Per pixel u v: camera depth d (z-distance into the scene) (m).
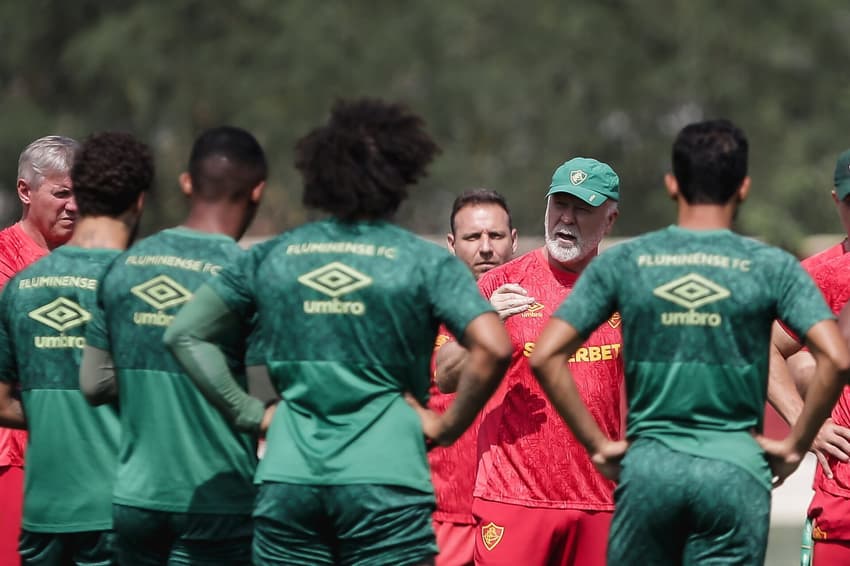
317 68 115.06
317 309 17.22
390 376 17.31
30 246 23.89
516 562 22.92
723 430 17.33
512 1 120.56
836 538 22.98
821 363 17.06
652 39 124.75
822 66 126.69
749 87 123.06
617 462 18.17
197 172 18.75
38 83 129.12
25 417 20.28
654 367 17.39
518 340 23.02
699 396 17.25
